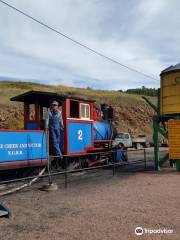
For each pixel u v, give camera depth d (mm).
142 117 62688
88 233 6609
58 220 7555
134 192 10703
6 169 12383
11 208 8766
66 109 15562
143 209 8438
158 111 17438
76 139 16172
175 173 15492
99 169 17953
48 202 9438
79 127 16469
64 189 11523
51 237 6422
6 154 12430
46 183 12859
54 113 14812
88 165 17297
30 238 6391
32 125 15766
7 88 57094
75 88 73438
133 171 16844
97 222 7344
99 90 76375
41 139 14078
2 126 38156
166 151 33906
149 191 10836
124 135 37156
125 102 64312
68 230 6824
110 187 11758
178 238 6312
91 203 9188
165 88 16594
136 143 41156
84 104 16984
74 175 15273
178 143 16203
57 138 14812
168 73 16422
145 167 18125
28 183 12188
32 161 13516
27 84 68438
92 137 17531
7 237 6469
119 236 6422
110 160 19500
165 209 8430
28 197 10188
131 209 8445
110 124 20375
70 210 8445
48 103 16250
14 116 41062
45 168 14180
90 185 12344
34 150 13680
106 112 20547
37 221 7508
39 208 8727
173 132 16281
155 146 17188
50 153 14906
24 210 8531
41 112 15930
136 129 58844
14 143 12789
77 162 16328
